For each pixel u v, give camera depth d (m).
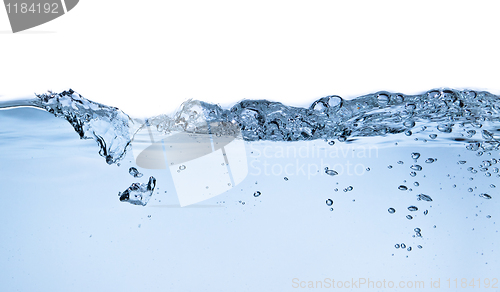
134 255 2.43
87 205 2.67
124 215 2.61
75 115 2.23
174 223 2.58
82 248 2.48
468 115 2.18
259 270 2.27
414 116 2.20
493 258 2.44
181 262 2.38
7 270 2.37
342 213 2.57
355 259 2.37
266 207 2.60
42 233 2.59
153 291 2.12
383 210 2.60
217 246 2.48
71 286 2.21
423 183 2.61
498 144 2.61
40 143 2.61
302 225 2.56
